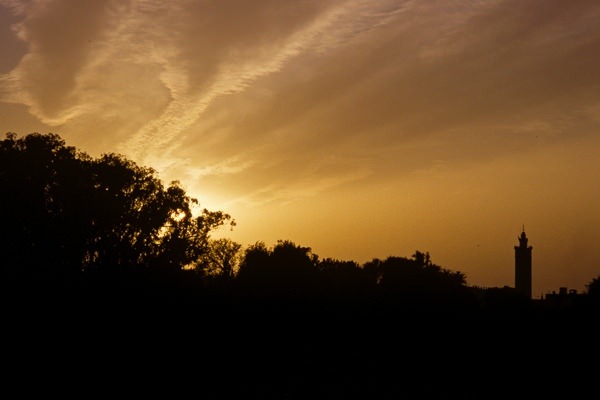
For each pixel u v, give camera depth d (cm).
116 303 7575
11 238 7750
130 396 4744
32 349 6303
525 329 8406
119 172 8762
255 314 8575
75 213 8150
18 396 4559
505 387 5594
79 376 5394
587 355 7181
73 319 7100
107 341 6844
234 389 5100
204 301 8194
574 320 8125
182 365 6309
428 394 5153
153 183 8988
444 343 8244
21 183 8138
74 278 7788
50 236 7919
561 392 5388
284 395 4881
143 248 8831
